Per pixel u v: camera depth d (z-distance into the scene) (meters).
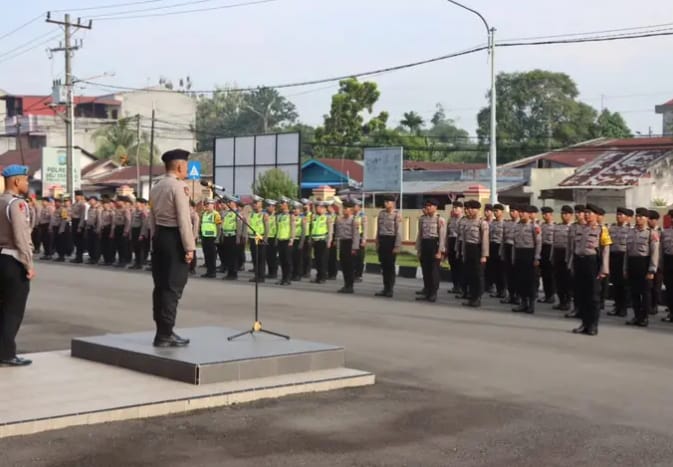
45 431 6.95
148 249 26.41
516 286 17.64
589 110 68.75
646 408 8.28
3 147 72.06
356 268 22.44
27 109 77.06
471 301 17.08
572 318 15.45
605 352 11.66
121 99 78.12
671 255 15.45
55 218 29.53
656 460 6.55
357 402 8.31
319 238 22.12
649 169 37.16
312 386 8.70
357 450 6.64
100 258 29.81
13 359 9.21
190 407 7.78
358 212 19.58
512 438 7.11
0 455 6.30
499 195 45.19
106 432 6.99
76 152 44.91
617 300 16.34
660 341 12.86
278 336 10.28
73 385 8.25
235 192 41.34
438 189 48.19
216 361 8.49
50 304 16.17
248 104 92.94
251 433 7.07
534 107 69.00
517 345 12.10
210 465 6.18
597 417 7.89
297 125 87.75
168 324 9.37
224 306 16.11
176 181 9.30
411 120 71.81
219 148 42.06
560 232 16.88
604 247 13.55
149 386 8.24
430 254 17.88
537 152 66.31
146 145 70.56
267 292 19.11
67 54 41.72
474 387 9.13
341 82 62.91
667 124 65.06
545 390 9.04
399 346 11.74
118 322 13.77
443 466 6.28
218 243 23.86
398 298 18.39
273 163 39.59
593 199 37.28
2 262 9.10
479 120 73.31
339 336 12.55
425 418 7.73
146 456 6.37
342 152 61.88
